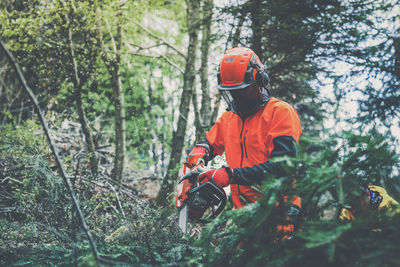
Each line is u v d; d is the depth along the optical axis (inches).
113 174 198.7
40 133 181.5
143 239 75.3
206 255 59.1
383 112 178.2
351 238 44.8
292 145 67.3
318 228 45.4
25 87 53.7
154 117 402.6
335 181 49.1
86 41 186.4
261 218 50.4
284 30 174.1
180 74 399.5
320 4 176.9
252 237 52.9
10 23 165.2
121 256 68.3
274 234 53.5
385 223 47.7
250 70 72.9
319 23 175.0
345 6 170.9
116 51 200.4
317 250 45.2
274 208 51.5
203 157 82.6
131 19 222.1
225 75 74.1
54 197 91.8
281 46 183.0
